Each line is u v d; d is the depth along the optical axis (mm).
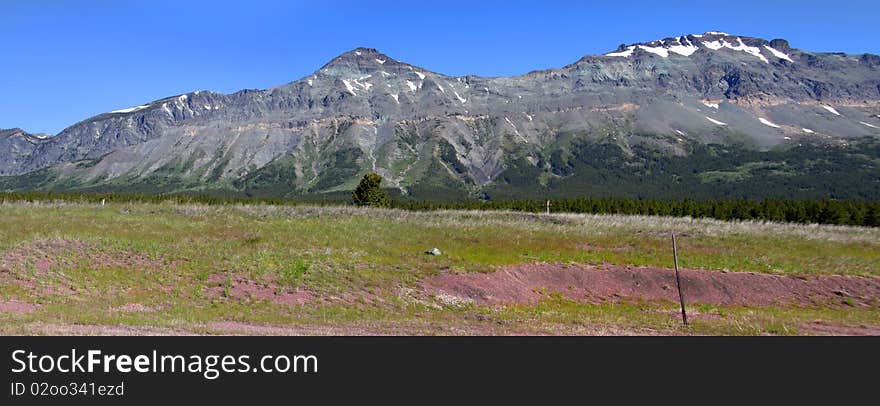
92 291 28672
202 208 56906
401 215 57688
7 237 36188
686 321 28625
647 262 41781
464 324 26609
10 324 20812
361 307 29438
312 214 56188
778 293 37500
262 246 38031
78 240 36062
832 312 34250
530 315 30234
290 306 28609
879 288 39031
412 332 23688
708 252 45500
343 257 36469
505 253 41156
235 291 30031
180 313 25531
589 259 41281
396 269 35188
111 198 90750
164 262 33438
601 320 29188
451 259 38250
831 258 45781
